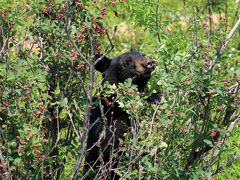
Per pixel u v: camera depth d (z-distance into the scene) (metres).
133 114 10.93
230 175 13.27
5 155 10.44
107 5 11.56
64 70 11.20
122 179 10.51
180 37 14.08
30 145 10.19
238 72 11.13
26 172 10.50
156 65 12.23
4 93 10.37
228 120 11.40
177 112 10.78
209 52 11.69
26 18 10.97
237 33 18.78
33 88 10.68
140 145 10.73
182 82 10.80
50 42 11.12
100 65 13.23
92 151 12.38
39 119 10.49
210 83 10.77
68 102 11.02
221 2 18.64
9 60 10.66
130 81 10.87
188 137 11.13
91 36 10.76
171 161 10.80
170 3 19.22
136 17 14.67
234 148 12.41
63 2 11.01
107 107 12.45
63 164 11.05
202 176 11.02
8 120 10.48
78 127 10.94
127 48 19.45
